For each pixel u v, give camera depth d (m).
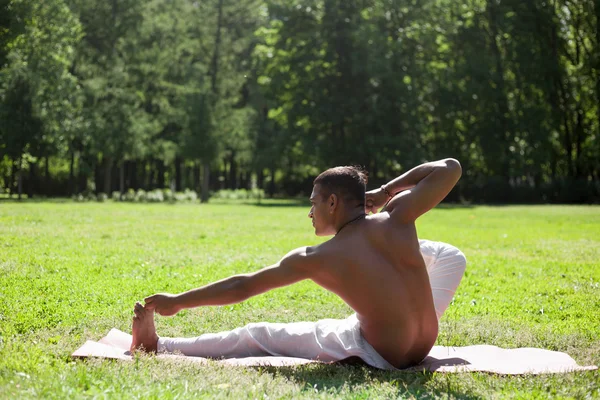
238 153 58.91
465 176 53.06
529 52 49.53
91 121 46.84
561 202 49.09
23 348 4.75
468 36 52.88
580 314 7.18
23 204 33.66
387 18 53.03
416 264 4.30
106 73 49.59
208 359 4.59
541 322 6.77
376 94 51.12
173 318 6.46
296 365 4.48
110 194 56.12
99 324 6.06
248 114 56.09
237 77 58.00
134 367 4.29
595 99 48.09
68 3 51.84
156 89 55.50
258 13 59.66
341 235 4.38
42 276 8.73
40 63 43.59
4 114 42.06
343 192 4.38
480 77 49.84
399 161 49.91
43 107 43.75
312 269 4.34
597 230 20.64
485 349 5.11
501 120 50.53
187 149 48.19
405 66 51.62
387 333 4.42
